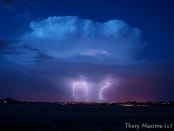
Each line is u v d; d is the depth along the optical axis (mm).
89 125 50875
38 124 47500
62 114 95438
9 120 54625
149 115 93312
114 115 92438
